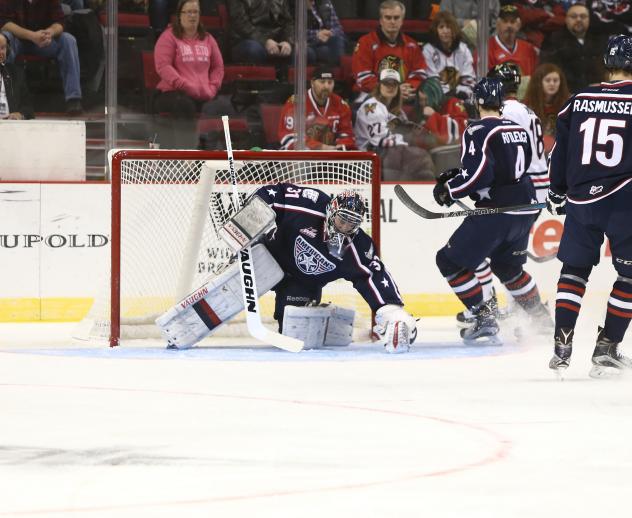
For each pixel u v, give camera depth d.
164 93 29.70
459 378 17.28
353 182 24.39
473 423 13.05
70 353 20.69
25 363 19.09
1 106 29.08
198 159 22.77
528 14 31.34
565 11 31.59
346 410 14.01
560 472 10.30
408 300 29.33
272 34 30.19
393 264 29.25
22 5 28.95
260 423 12.97
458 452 11.24
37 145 28.11
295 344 20.58
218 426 12.74
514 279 23.39
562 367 16.98
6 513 8.62
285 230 21.09
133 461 10.74
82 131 28.30
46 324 27.02
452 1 30.81
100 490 9.49
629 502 9.12
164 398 14.97
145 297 23.64
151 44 29.55
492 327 22.36
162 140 29.86
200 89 29.88
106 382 16.61
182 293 22.92
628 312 17.11
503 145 22.05
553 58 31.72
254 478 10.00
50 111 29.39
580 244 17.47
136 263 23.88
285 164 25.67
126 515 8.57
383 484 9.75
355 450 11.34
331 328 21.73
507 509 8.88
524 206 22.16
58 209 27.67
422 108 30.89
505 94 23.70
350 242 21.09
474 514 8.70
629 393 15.64
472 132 21.94
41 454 11.09
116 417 13.34
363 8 30.53
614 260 17.47
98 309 23.06
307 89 30.48
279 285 21.97
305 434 12.25
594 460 10.87
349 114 30.72
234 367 18.59
